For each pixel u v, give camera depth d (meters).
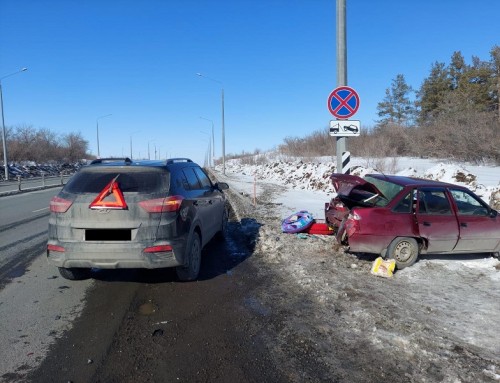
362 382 3.33
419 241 6.57
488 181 16.47
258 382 3.34
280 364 3.62
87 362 3.65
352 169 19.41
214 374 3.46
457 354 3.73
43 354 3.79
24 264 6.97
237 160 80.06
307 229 8.84
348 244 6.72
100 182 5.32
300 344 3.98
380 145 30.75
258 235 8.90
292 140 52.94
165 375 3.45
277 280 6.01
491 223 6.68
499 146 24.30
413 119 59.84
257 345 3.97
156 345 3.98
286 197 17.05
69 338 4.12
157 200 5.20
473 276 6.05
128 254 5.05
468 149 26.47
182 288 5.67
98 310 4.87
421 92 53.38
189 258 5.75
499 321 4.45
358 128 9.30
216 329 4.34
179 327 4.39
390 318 4.44
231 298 5.27
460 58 48.94
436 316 4.57
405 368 3.52
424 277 6.00
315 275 6.04
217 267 6.72
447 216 6.54
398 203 6.47
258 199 16.42
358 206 6.89
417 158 31.53
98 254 5.06
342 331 4.24
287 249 7.62
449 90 47.09
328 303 5.00
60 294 5.43
